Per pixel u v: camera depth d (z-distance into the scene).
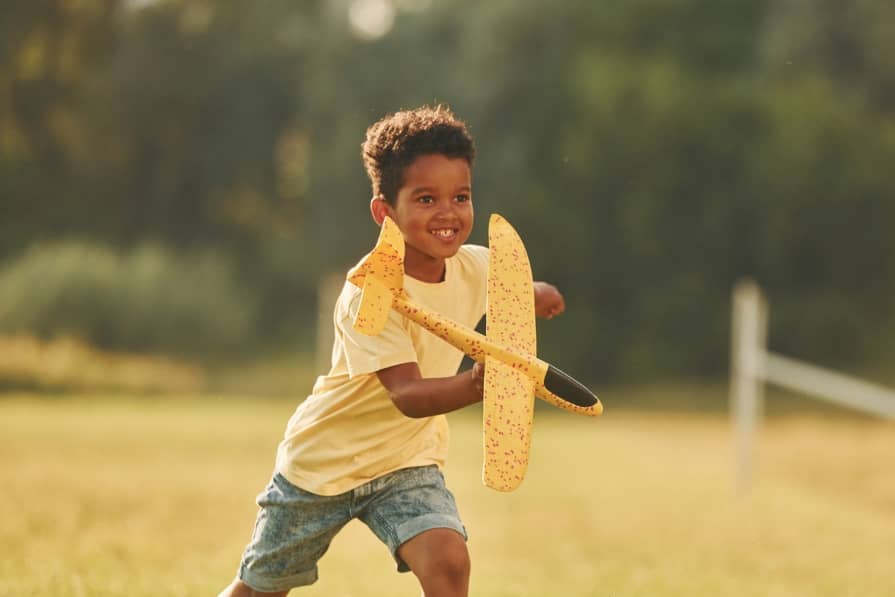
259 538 8.45
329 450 8.15
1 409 44.03
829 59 75.12
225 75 82.62
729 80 71.94
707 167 68.69
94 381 59.00
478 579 13.42
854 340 67.44
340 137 76.69
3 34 67.50
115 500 20.00
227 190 85.00
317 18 83.44
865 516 21.06
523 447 6.96
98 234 82.00
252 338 74.75
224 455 29.41
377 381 7.96
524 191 69.69
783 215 67.62
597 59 71.19
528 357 7.14
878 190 68.31
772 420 53.69
